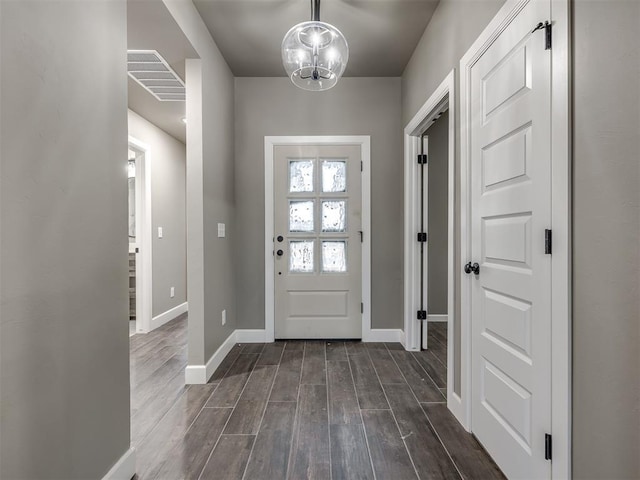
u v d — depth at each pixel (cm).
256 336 342
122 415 148
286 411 207
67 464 116
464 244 187
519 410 139
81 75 122
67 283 116
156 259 416
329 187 346
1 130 92
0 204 92
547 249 120
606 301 97
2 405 93
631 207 89
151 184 407
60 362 113
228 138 317
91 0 127
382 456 164
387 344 335
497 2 154
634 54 87
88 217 127
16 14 96
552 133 117
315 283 345
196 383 246
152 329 404
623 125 91
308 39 207
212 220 270
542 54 122
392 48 289
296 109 340
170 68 263
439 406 213
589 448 103
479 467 157
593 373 102
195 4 232
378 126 341
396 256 343
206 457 164
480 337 172
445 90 219
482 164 169
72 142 118
